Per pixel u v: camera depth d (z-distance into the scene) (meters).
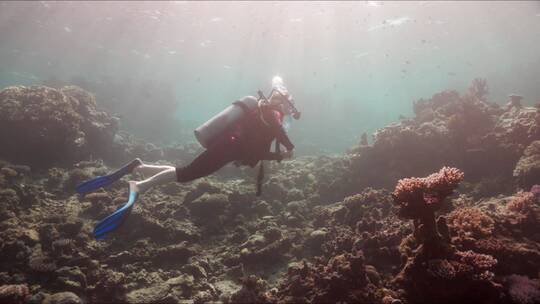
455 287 4.31
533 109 10.21
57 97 12.17
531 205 6.18
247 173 12.05
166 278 6.48
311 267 5.75
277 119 3.94
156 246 7.41
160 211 8.70
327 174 11.80
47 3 24.78
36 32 31.73
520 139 9.38
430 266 4.47
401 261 5.32
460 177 4.65
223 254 7.30
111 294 5.77
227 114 3.86
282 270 6.81
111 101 28.77
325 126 39.69
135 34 32.12
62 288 5.82
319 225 8.53
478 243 5.14
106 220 3.75
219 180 12.52
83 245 7.11
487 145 9.85
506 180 8.84
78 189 4.46
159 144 26.14
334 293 4.82
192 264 6.63
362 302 4.62
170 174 4.06
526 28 33.78
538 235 5.63
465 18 29.34
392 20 28.89
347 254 5.39
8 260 6.39
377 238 5.90
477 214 5.75
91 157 13.06
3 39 34.19
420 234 5.00
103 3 24.72
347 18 27.97
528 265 4.98
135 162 4.58
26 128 10.92
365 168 11.11
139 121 29.38
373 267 5.32
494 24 31.67
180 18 27.78
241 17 27.59
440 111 12.72
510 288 4.44
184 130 33.53
